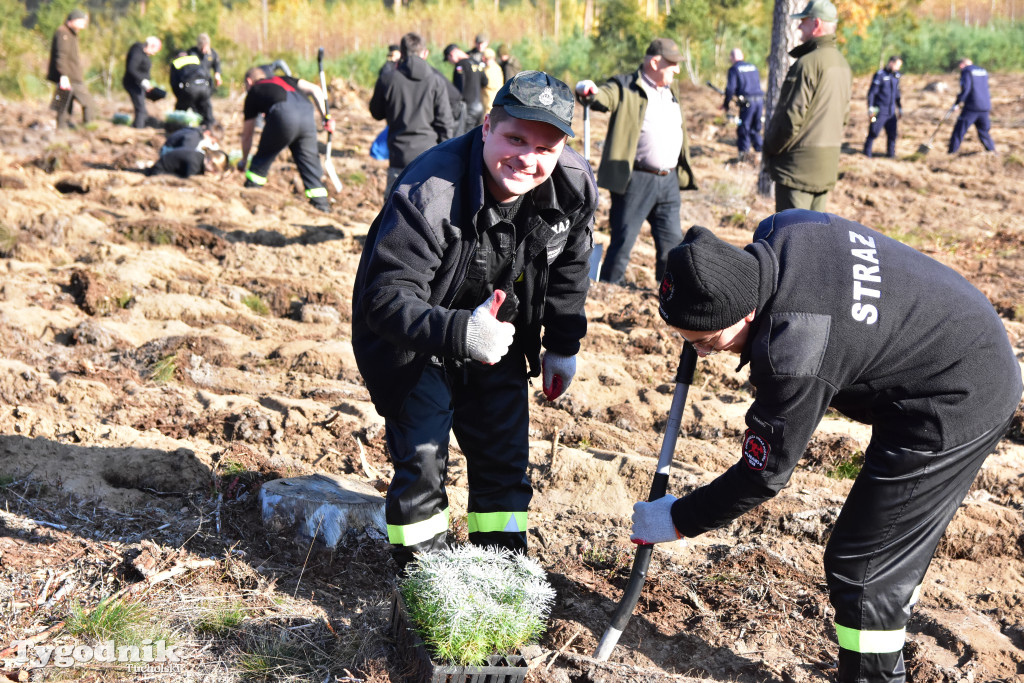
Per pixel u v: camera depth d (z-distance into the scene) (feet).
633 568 9.39
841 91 22.74
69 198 28.84
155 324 18.62
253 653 9.27
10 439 12.44
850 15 87.45
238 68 74.33
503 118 8.11
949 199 38.99
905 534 8.22
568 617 10.52
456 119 35.17
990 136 50.34
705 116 60.13
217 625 9.57
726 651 10.09
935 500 8.14
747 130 46.26
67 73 47.47
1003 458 14.79
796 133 22.65
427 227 8.29
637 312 21.49
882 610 8.31
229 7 111.24
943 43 90.38
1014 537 12.44
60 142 42.88
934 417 7.86
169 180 32.17
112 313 18.99
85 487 11.68
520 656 8.59
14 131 44.96
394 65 26.86
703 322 7.55
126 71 49.80
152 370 16.39
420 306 7.97
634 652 10.07
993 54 88.38
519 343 9.84
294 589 10.44
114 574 10.18
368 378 9.20
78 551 10.46
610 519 12.62
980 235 32.94
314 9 108.78
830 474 14.34
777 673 9.67
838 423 16.15
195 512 11.55
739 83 45.78
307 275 23.39
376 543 11.30
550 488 13.35
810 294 7.67
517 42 98.27
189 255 24.30
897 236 32.27
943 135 54.24
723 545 12.10
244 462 12.81
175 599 9.95
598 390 16.96
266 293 21.13
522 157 8.18
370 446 14.03
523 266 9.18
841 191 39.27
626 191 22.88
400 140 26.96
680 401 9.49
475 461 10.02
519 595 8.69
